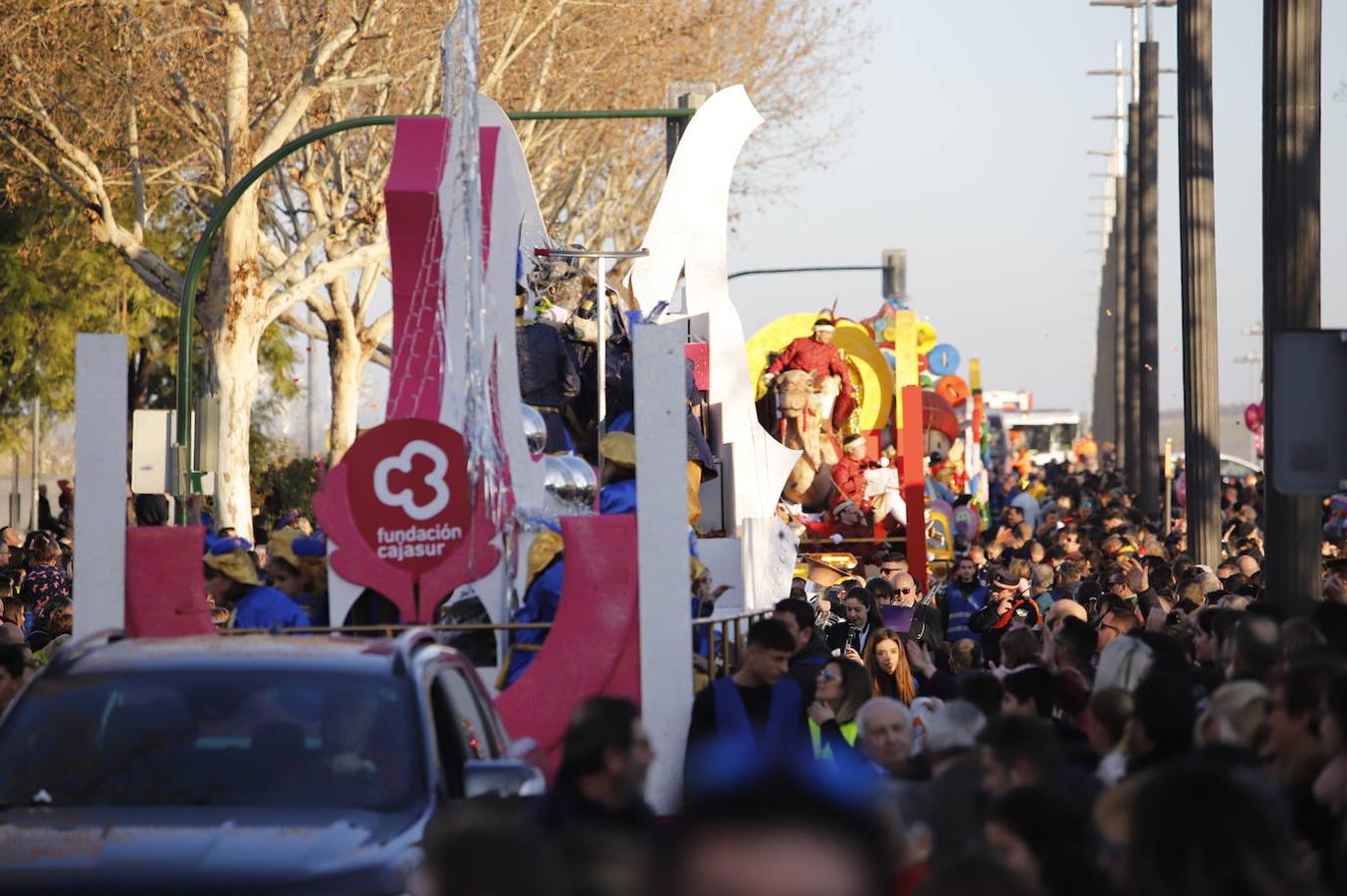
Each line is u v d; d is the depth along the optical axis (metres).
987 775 15.67
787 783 5.94
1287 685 16.50
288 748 18.17
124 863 15.85
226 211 57.75
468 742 20.27
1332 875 13.34
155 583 27.06
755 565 39.38
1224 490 111.94
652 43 102.00
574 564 26.75
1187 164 68.81
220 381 77.88
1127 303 154.00
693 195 43.28
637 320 39.53
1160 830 9.74
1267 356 38.56
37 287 114.19
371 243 91.62
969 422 105.25
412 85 89.50
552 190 117.62
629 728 15.88
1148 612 39.38
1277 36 38.12
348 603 27.98
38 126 78.69
